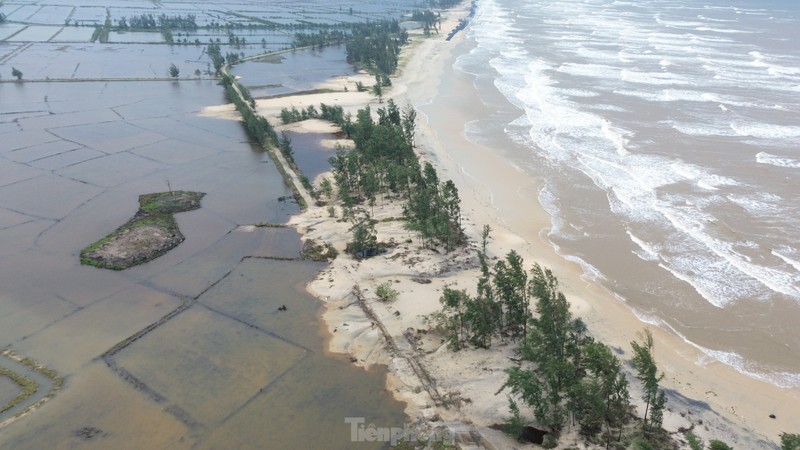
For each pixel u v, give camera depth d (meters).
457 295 38.72
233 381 35.31
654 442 29.19
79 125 88.69
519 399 32.41
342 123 87.38
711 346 38.69
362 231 49.84
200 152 77.75
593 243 52.38
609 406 30.88
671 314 42.16
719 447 26.75
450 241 50.94
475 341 37.47
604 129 81.38
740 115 85.19
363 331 39.56
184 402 33.69
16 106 98.12
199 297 44.16
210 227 55.75
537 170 69.19
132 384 35.12
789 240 51.09
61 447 30.67
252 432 31.53
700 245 50.97
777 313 41.75
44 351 38.12
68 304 43.25
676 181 63.59
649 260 49.19
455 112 94.81
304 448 30.48
